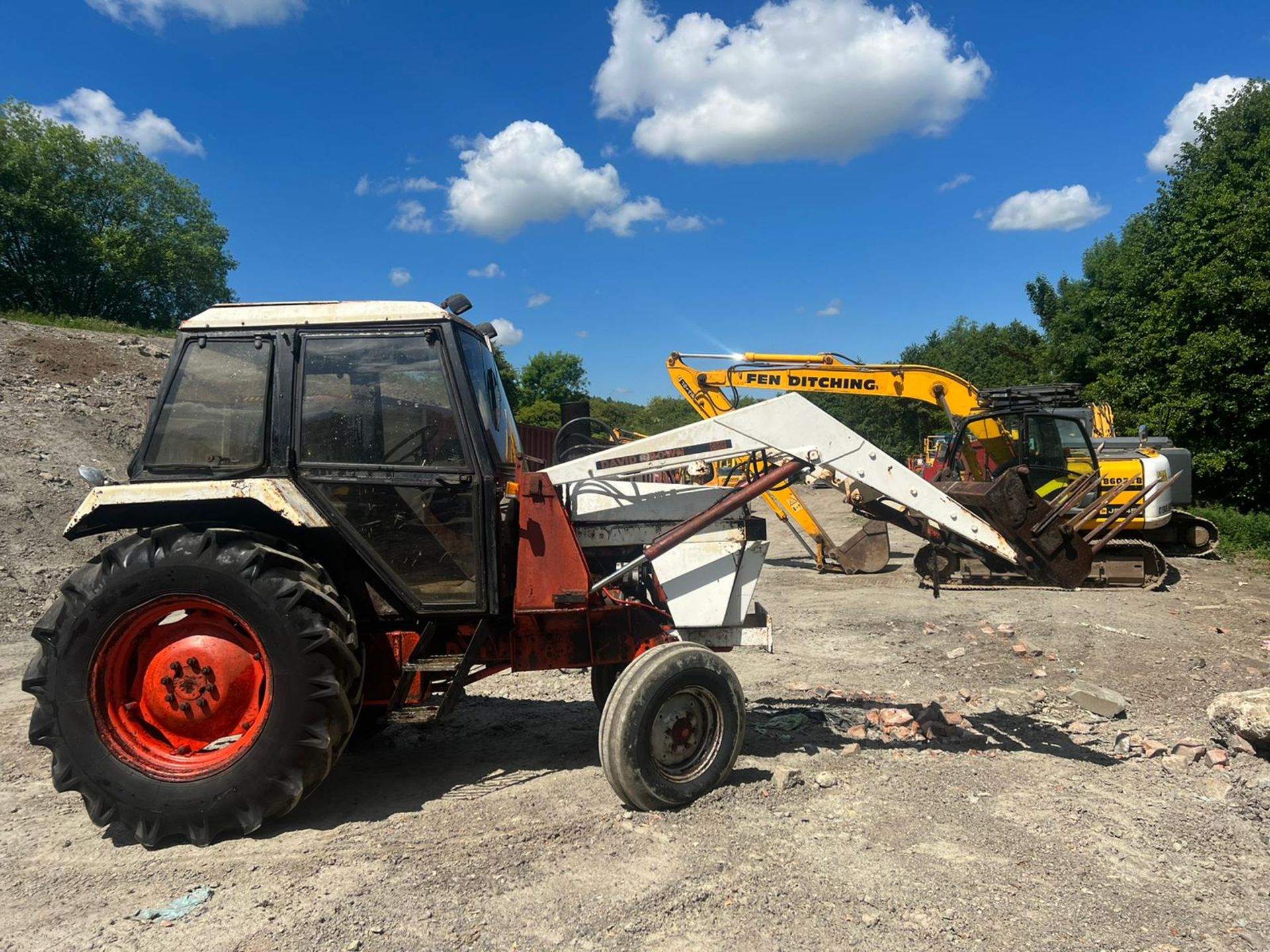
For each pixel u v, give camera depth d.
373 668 3.74
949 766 4.20
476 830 3.43
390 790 3.92
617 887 2.94
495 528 3.76
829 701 5.47
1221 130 20.31
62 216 32.09
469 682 3.89
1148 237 22.20
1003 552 4.22
